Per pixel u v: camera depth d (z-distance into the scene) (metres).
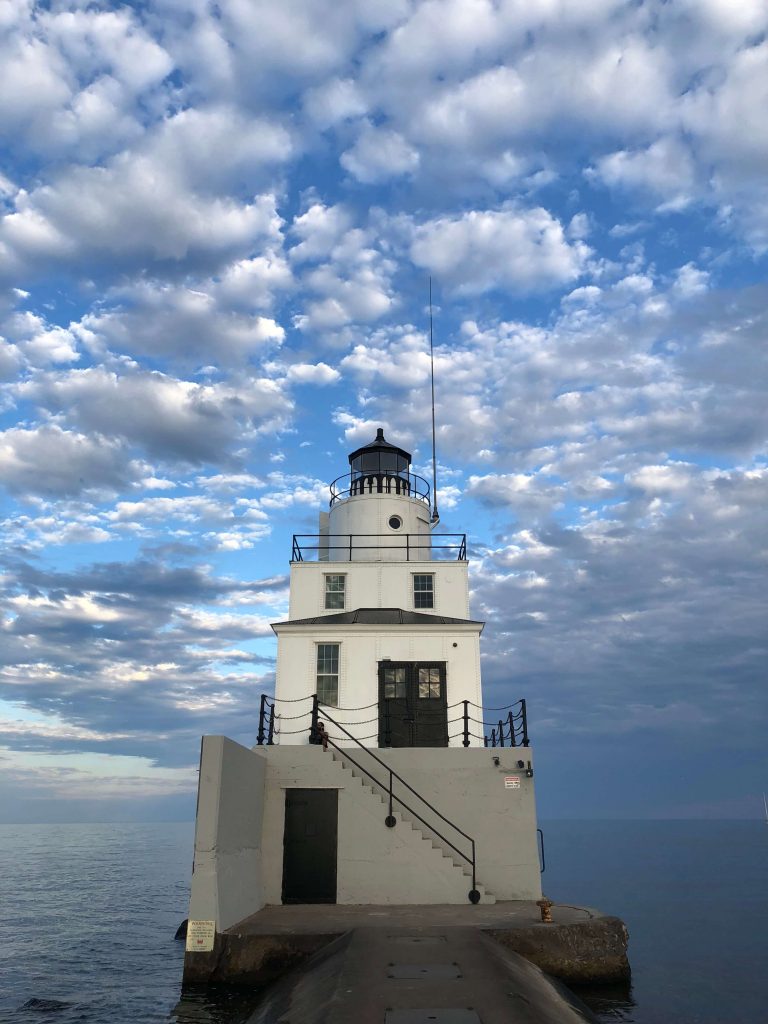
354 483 35.59
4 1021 14.76
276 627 25.92
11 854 87.25
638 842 125.06
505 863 19.17
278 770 19.11
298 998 11.03
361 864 18.50
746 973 22.08
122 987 18.19
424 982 10.35
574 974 14.54
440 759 19.89
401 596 28.95
